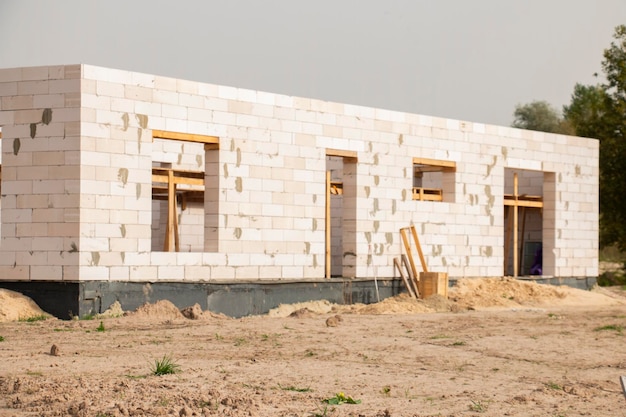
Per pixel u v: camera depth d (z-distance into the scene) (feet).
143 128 64.34
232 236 69.51
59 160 61.67
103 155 62.28
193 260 66.95
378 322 63.41
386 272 80.89
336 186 87.81
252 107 70.90
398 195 81.87
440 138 85.46
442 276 79.10
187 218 92.58
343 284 77.25
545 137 95.91
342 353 47.14
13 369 39.50
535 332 58.34
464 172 87.71
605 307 82.74
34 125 62.23
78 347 47.16
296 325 60.18
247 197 70.54
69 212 61.31
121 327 56.65
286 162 73.31
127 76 63.62
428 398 34.71
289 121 73.51
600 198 134.21
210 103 68.23
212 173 69.15
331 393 35.09
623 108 132.26
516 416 31.50
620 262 173.37
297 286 73.77
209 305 67.62
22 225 62.49
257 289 70.85
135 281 63.62
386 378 39.29
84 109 61.41
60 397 32.60
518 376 40.86
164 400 32.32
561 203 97.71
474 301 79.87
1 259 63.00
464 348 50.01
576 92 236.43
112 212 62.64
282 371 40.37
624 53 134.31
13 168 62.69
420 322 63.87
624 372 42.39
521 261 104.47
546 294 87.20
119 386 34.91
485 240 89.66
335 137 76.84
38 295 62.23
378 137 80.18
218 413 30.45
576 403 34.12
